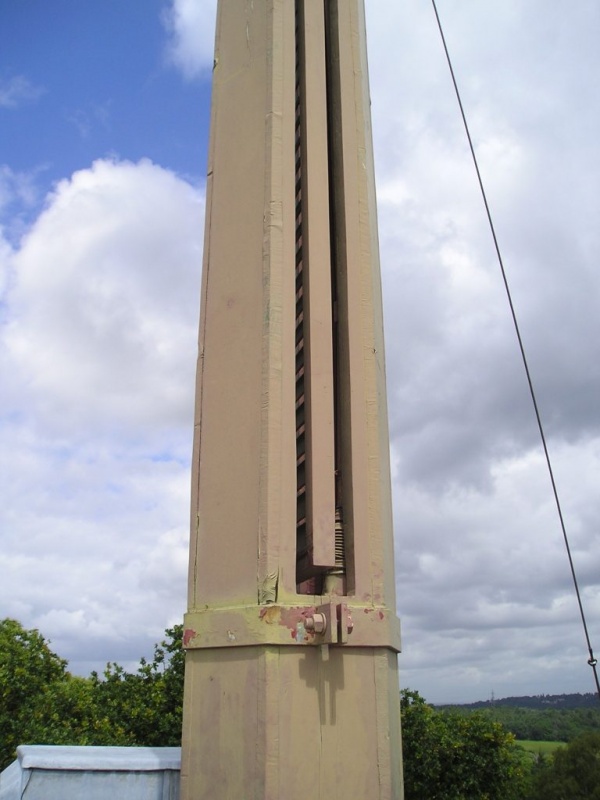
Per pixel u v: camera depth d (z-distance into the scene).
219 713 5.15
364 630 5.34
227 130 7.02
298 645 5.07
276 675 4.96
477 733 22.44
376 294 6.78
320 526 5.54
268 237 6.18
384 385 6.68
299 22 7.29
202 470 6.00
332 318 6.42
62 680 22.17
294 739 4.89
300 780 4.82
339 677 5.17
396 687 5.61
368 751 5.11
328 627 5.01
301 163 6.73
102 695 21.72
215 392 6.13
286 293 6.05
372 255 6.72
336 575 5.61
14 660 19.92
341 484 5.92
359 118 7.07
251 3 7.34
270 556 5.25
